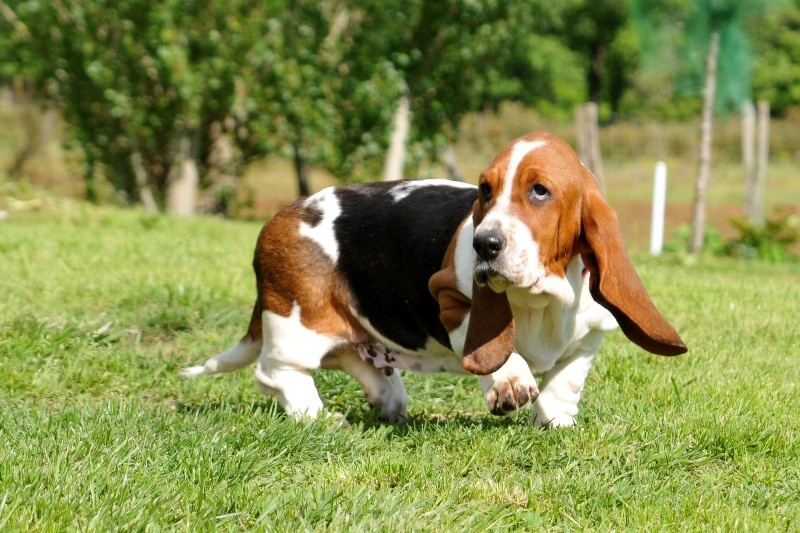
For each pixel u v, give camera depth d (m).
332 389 7.65
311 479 5.51
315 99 22.34
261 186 36.28
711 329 9.63
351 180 23.48
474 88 24.78
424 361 6.54
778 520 5.04
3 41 22.48
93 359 8.05
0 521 4.44
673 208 31.91
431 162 24.80
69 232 15.15
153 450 5.52
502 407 5.62
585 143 20.89
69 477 5.01
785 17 53.25
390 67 22.52
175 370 8.08
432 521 4.91
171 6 20.48
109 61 21.20
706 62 21.53
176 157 22.11
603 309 5.94
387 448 6.10
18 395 7.18
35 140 30.77
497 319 5.56
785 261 20.36
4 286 10.52
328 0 22.80
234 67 21.27
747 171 22.80
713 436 6.07
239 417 6.34
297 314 6.55
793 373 7.95
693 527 4.95
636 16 21.97
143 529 4.57
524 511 5.12
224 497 4.97
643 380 7.64
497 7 23.31
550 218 5.31
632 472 5.64
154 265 12.26
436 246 6.09
